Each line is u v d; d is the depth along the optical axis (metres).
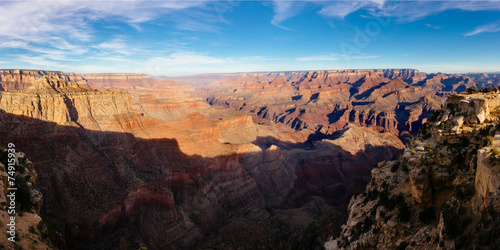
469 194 24.69
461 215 23.14
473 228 21.23
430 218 29.45
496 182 20.19
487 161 22.55
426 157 31.33
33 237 29.27
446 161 29.78
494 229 18.88
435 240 24.91
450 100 38.56
